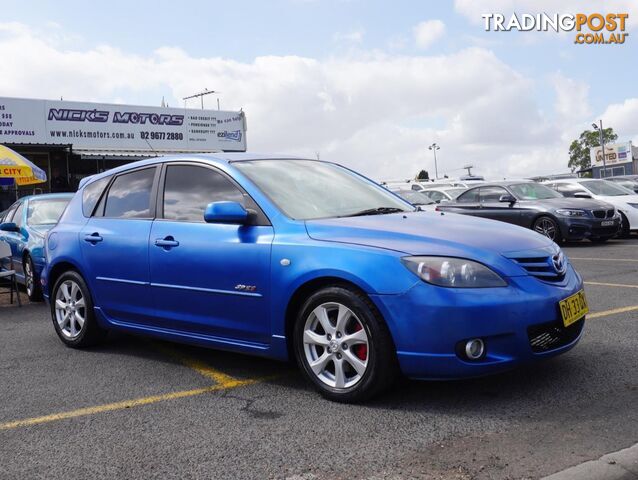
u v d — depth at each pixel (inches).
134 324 200.4
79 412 153.7
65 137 928.3
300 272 154.2
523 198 553.0
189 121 1051.3
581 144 3368.6
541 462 113.9
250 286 165.0
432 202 618.2
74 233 219.9
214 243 174.1
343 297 147.5
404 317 139.5
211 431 137.7
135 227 199.0
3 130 877.2
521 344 140.6
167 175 198.8
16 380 183.2
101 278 207.5
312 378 156.2
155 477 116.3
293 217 166.7
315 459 120.7
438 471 112.8
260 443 129.8
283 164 194.7
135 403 159.2
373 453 122.0
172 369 189.9
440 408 144.3
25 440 136.8
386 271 142.4
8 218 392.5
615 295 276.7
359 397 147.7
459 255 142.3
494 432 129.0
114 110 971.9
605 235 518.6
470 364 137.2
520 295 141.3
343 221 162.4
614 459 112.1
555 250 159.2
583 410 138.6
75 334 221.0
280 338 160.7
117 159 978.7
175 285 183.5
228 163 184.7
